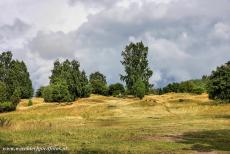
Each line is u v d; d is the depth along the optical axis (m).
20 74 141.25
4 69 116.44
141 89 118.06
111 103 102.38
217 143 33.34
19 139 35.16
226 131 41.69
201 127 46.03
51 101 115.62
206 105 83.00
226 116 61.41
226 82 80.31
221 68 81.75
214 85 81.69
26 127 44.34
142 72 140.50
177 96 123.94
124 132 40.97
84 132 40.88
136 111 78.44
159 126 48.09
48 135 38.00
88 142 33.72
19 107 103.62
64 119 59.78
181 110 77.75
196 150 29.86
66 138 36.22
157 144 32.56
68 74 125.62
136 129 44.38
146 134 39.25
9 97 91.81
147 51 140.62
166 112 75.81
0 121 46.44
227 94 80.62
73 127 47.44
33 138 35.91
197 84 144.75
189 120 56.25
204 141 34.53
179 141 34.47
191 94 134.12
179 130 42.94
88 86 129.88
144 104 93.25
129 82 140.50
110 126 49.53
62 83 116.25
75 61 129.25
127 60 140.75
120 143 33.19
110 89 151.88
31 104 111.31
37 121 50.66
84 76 130.12
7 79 115.56
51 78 140.25
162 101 103.75
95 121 57.47
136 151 29.08
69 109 84.94
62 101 115.06
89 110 80.94
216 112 69.56
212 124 49.41
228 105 78.62
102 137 37.19
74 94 124.50
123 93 149.75
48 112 77.56
